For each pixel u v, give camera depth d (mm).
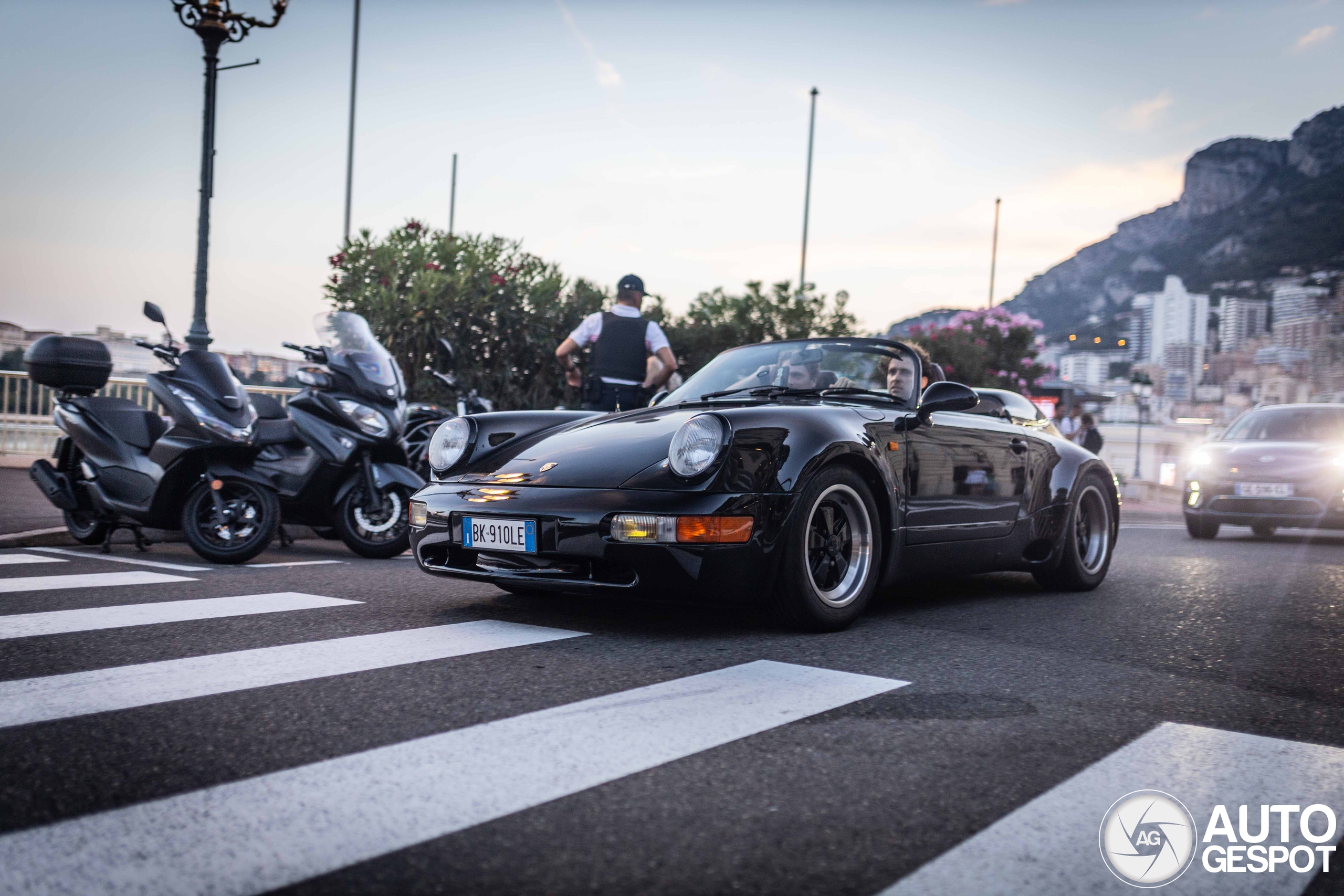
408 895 1377
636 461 3256
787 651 3047
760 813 1715
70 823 1591
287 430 5434
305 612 3531
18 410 10016
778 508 3156
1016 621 3816
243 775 1829
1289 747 2197
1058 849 1600
